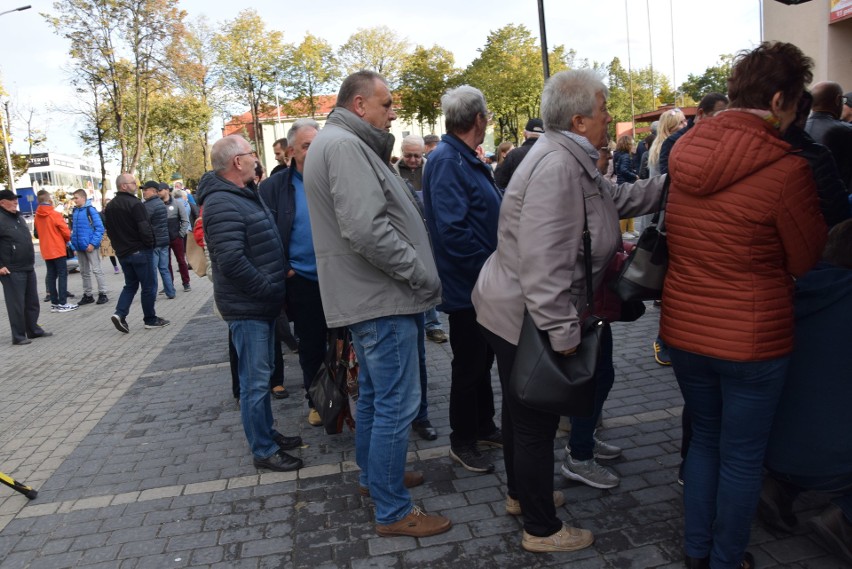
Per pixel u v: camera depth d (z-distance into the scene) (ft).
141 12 101.60
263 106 160.97
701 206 6.70
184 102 133.18
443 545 8.90
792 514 8.61
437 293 9.11
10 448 13.94
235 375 15.05
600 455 11.00
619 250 8.42
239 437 13.47
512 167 20.12
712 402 7.43
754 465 7.12
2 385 19.31
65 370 20.56
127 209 24.85
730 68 6.98
